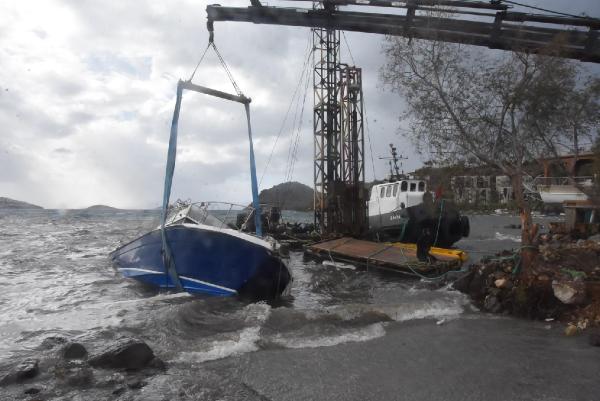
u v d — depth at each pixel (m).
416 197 22.70
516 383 5.36
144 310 9.36
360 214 24.53
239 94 11.85
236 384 5.42
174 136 10.98
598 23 15.34
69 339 7.21
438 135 11.20
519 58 10.91
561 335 7.29
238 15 17.06
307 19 17.22
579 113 10.78
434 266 13.91
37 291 11.94
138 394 5.09
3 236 31.17
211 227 10.93
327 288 13.12
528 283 8.71
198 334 7.52
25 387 5.22
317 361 6.20
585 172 19.33
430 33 12.50
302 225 32.72
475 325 7.98
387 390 5.23
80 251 21.95
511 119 10.72
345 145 25.14
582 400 4.91
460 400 4.95
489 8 15.12
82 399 4.93
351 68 25.06
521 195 9.93
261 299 11.42
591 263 9.30
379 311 8.62
